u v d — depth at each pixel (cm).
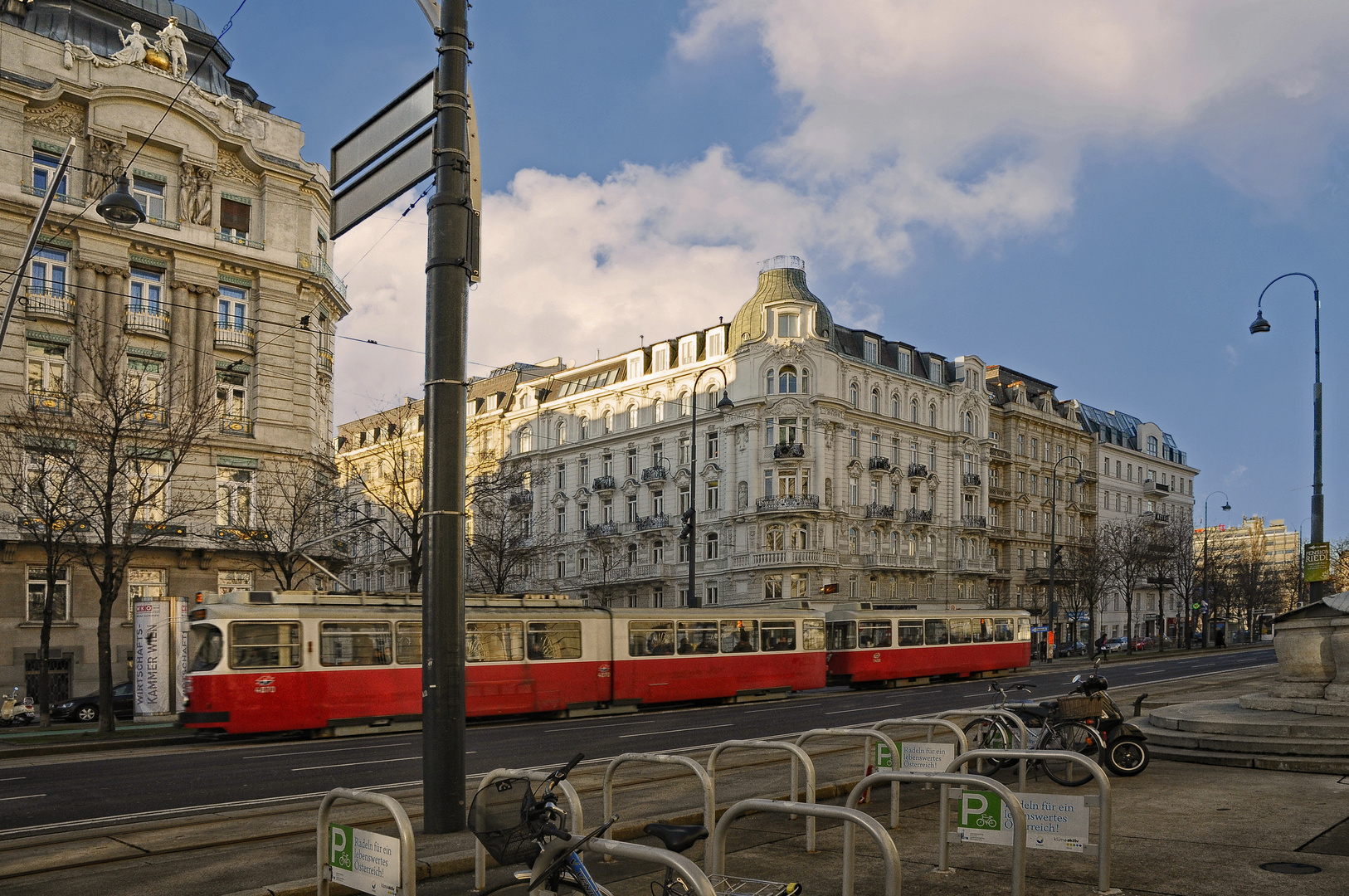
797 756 813
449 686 828
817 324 5578
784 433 5425
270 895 684
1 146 2998
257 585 3491
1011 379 7619
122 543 2891
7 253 3012
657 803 1012
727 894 510
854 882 705
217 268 3475
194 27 3797
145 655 2758
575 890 507
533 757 1567
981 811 665
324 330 4009
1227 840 795
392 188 902
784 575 5341
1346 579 8975
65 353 3131
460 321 860
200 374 3388
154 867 794
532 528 6425
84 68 3191
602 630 2620
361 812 1045
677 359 6031
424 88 882
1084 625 7719
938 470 6275
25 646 3033
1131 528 7312
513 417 6856
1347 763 1127
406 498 3703
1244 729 1252
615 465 6225
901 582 5888
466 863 751
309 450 3653
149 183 3353
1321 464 2683
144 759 1803
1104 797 655
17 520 2642
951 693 3052
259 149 3631
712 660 2839
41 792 1351
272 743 2086
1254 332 3102
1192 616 8519
